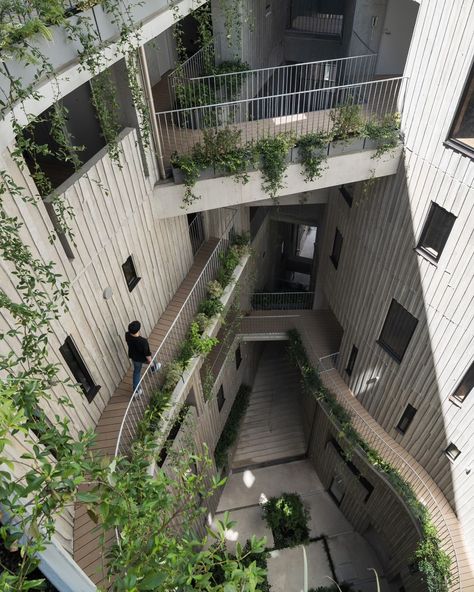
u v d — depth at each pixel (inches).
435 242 334.0
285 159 346.0
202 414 454.9
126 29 243.1
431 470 420.8
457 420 366.9
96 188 276.5
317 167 346.3
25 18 185.9
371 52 443.8
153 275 378.0
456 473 389.1
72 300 274.7
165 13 279.4
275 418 660.1
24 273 213.9
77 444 112.7
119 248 317.1
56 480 105.7
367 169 351.9
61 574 118.0
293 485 609.0
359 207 414.6
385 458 437.7
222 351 509.7
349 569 540.1
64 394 277.9
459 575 366.3
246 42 416.5
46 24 197.3
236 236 521.0
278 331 582.2
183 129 402.0
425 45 295.6
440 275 331.0
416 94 314.0
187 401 426.6
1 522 105.0
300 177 354.3
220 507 580.1
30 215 226.1
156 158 335.0
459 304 323.6
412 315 373.7
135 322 306.5
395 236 369.1
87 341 299.4
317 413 563.5
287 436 643.5
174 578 108.1
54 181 315.3
